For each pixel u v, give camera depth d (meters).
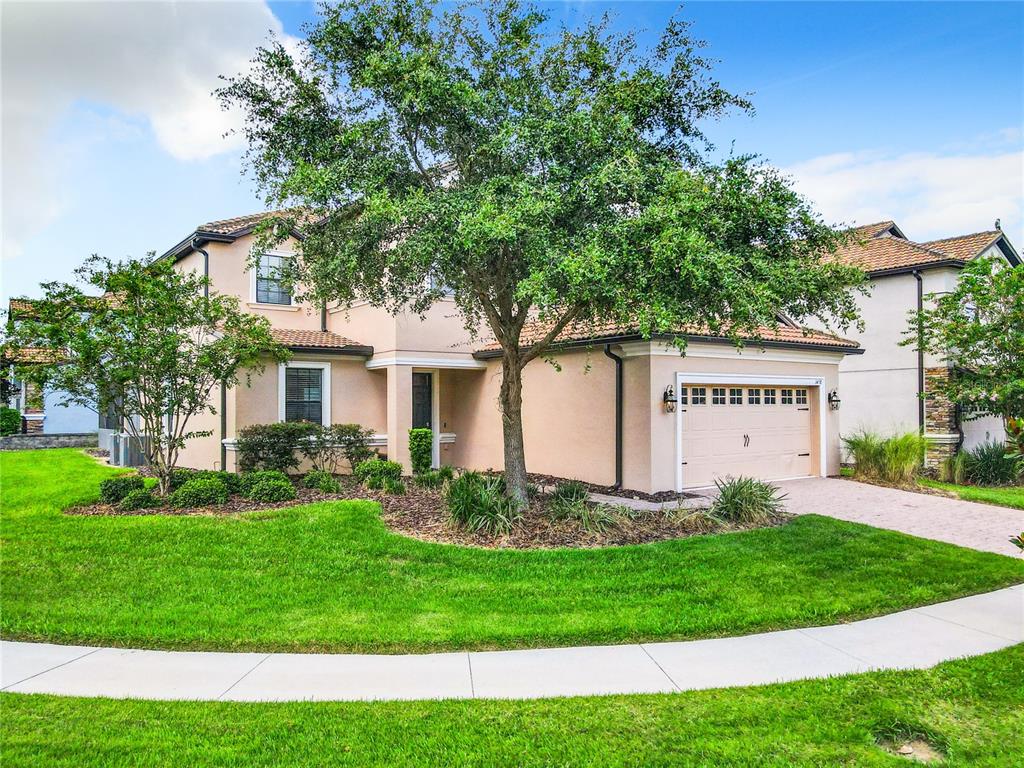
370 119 8.68
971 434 18.06
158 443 11.42
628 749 3.92
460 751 3.89
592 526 9.41
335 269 8.84
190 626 5.98
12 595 6.78
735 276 7.05
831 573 7.71
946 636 5.93
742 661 5.32
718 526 9.74
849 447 16.39
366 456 14.96
